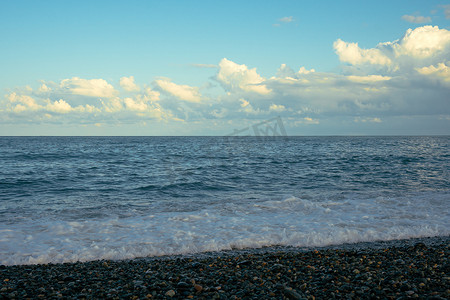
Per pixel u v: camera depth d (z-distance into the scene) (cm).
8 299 540
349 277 633
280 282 614
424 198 1552
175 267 730
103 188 1945
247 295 548
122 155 4478
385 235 1016
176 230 1045
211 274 668
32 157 4103
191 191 1852
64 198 1642
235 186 2017
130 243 927
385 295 536
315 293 554
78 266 752
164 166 3119
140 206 1417
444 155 4384
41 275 685
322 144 8644
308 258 782
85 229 1045
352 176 2444
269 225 1101
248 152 4453
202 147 6462
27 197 1670
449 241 960
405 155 4425
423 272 643
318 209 1316
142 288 584
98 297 552
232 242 941
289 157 4012
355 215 1235
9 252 850
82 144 9038
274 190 1878
